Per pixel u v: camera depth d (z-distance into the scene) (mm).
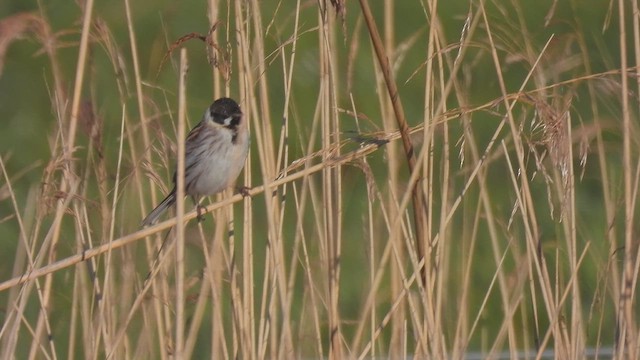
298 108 19688
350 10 21078
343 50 20094
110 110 17891
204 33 21375
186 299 10859
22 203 18250
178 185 8898
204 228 13711
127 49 20500
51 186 10266
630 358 10039
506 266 15492
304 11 20781
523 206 10281
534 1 21219
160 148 11961
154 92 19391
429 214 10102
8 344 9672
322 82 10078
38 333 10344
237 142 11750
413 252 9914
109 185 12602
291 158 17891
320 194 15938
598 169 17547
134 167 10859
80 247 10422
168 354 10617
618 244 12414
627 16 20781
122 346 10742
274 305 10297
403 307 10602
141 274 11617
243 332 10352
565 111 9883
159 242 11000
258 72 10836
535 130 10328
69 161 10070
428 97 9828
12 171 19172
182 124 8883
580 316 10414
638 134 12188
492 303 15188
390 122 10680
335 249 10172
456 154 15977
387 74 9469
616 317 10219
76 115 10047
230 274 10531
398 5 21844
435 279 10719
